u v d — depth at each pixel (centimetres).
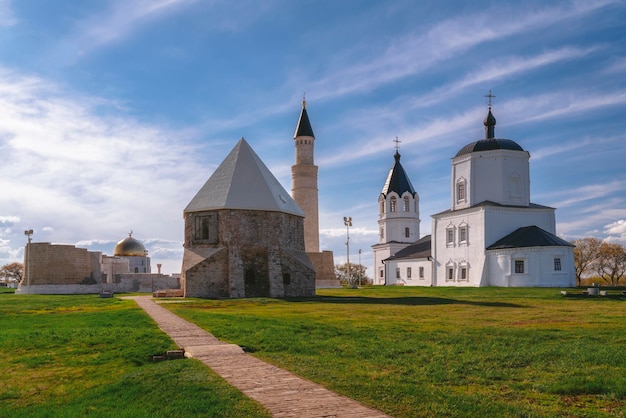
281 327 2347
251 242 5394
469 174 7462
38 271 7294
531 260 6347
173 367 1499
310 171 8956
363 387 1248
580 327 2358
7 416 1240
